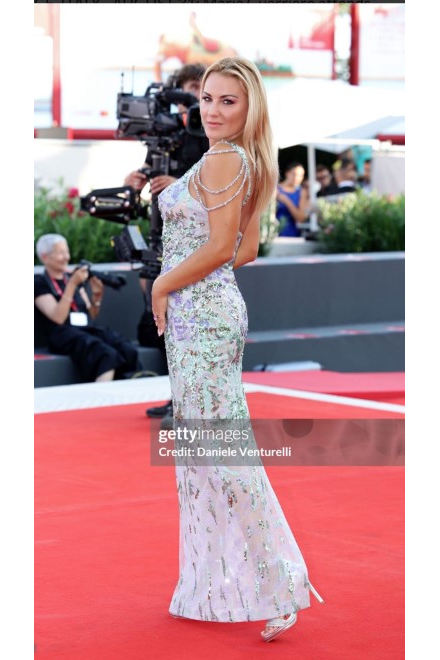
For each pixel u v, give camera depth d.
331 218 14.64
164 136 6.92
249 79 3.69
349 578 4.29
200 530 3.75
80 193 13.28
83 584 4.23
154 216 7.07
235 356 3.77
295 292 12.07
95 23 15.06
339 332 11.76
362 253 13.82
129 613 3.92
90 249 11.66
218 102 3.70
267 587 3.66
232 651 3.55
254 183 3.81
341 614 3.89
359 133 13.43
